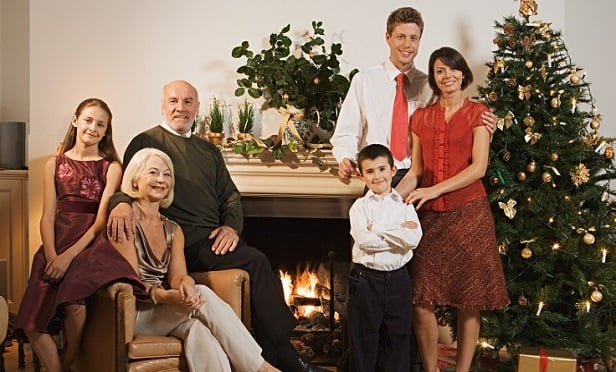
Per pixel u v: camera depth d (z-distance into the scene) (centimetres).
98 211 381
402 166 386
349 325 354
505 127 398
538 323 384
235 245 382
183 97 402
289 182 454
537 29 409
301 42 475
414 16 383
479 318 363
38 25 486
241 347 338
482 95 407
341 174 382
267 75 456
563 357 359
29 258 489
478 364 421
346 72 473
